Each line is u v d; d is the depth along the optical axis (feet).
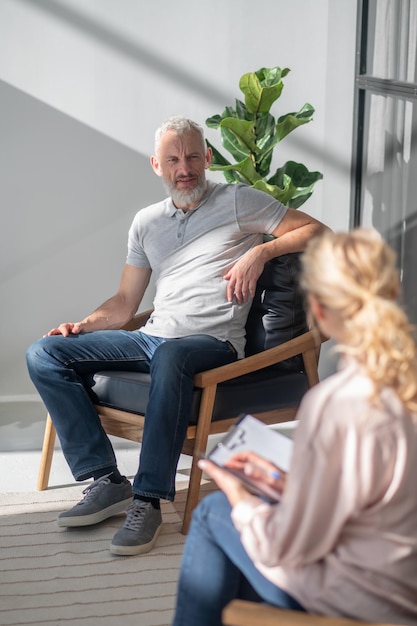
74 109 14.12
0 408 14.32
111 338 11.27
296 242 11.16
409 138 11.89
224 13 14.16
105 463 10.58
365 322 4.64
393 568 4.73
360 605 4.75
